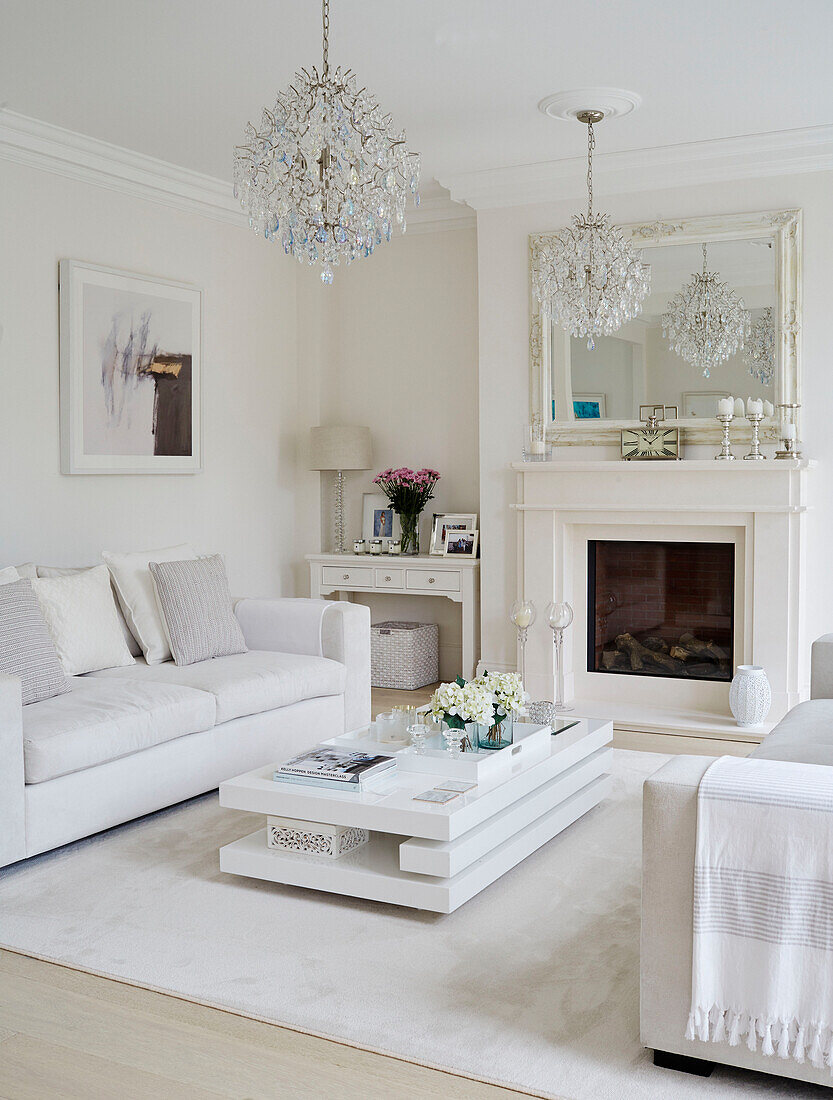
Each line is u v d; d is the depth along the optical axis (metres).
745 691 5.11
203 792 4.23
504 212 5.79
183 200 5.78
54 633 4.25
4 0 3.53
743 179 5.25
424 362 6.57
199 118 4.77
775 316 5.22
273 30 3.80
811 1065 2.08
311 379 6.82
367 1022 2.45
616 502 5.52
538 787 3.63
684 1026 2.19
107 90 4.41
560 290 4.68
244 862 3.28
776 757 3.07
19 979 2.69
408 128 4.90
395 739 3.80
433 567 6.19
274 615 5.02
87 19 3.69
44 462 5.02
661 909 2.20
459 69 4.18
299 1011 2.50
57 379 5.08
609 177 5.45
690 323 5.41
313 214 2.97
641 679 5.71
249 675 4.35
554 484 5.68
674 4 3.58
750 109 4.66
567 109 4.62
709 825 2.11
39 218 4.96
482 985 2.63
